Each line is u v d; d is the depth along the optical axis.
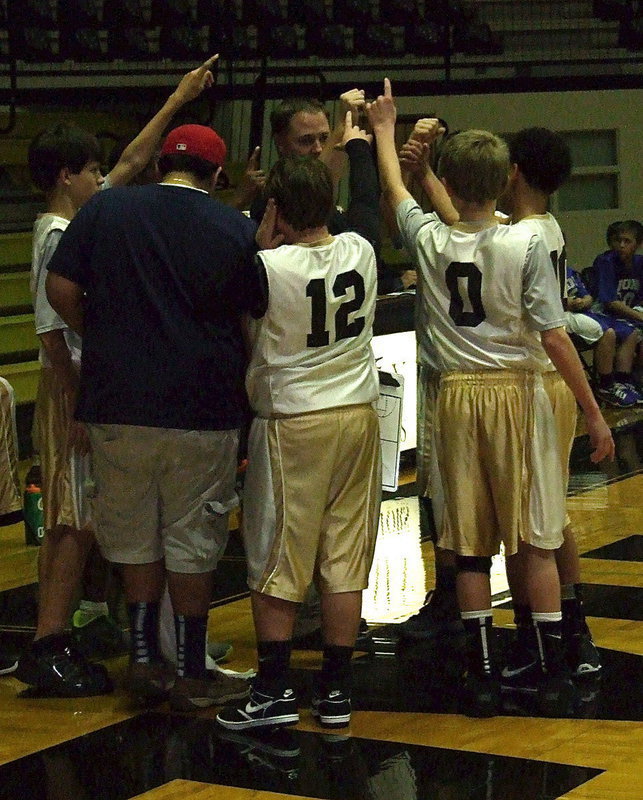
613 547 8.42
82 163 5.91
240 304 5.34
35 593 7.80
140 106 15.94
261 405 5.25
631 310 14.75
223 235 5.30
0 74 15.26
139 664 5.58
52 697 5.92
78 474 5.81
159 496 5.43
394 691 5.86
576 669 5.92
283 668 5.29
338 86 15.70
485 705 5.43
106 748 5.22
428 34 16.28
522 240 5.32
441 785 4.70
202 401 5.33
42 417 5.89
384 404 6.25
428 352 5.80
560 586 5.81
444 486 5.55
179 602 5.53
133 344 5.31
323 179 5.20
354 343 5.29
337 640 5.31
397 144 17.39
